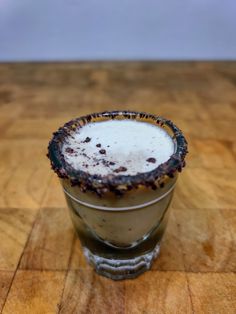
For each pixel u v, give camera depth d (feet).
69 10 1.14
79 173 0.31
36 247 0.43
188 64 1.17
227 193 0.52
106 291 0.38
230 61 1.20
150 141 0.40
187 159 0.61
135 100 0.87
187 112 0.79
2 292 0.37
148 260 0.39
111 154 0.37
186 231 0.45
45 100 0.88
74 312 0.35
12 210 0.50
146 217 0.35
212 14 1.13
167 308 0.36
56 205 0.51
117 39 1.21
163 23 1.17
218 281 0.38
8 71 1.12
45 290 0.38
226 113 0.78
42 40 1.22
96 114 0.44
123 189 0.31
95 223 0.36
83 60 1.25
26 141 0.68
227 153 0.63
